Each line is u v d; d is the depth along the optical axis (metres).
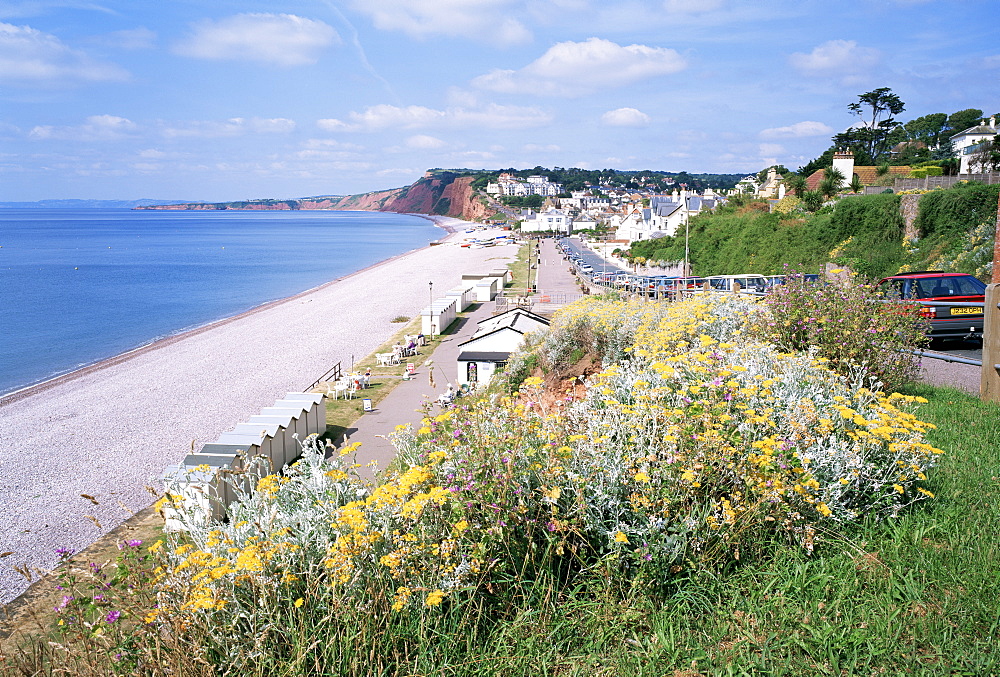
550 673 3.89
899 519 5.04
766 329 9.94
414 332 54.19
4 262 138.50
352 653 3.76
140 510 20.84
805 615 4.05
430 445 5.37
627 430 5.20
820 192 63.94
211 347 51.06
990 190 36.50
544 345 16.11
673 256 73.88
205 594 3.77
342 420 29.25
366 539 4.02
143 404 35.19
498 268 107.50
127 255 158.38
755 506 4.58
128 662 3.75
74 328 64.12
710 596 4.33
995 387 8.77
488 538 4.30
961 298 13.83
